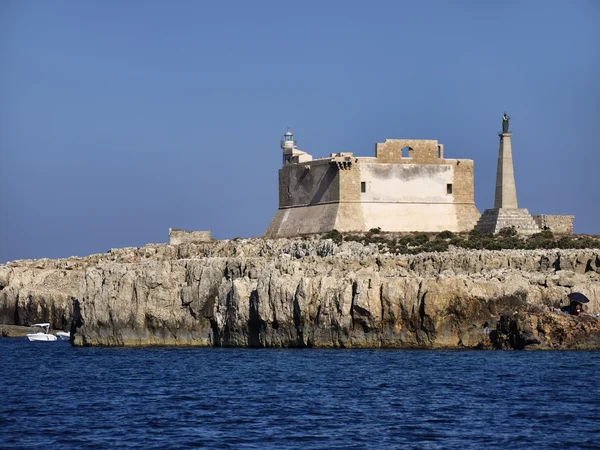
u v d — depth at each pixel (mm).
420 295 169000
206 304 190500
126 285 194500
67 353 184125
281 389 134625
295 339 177000
